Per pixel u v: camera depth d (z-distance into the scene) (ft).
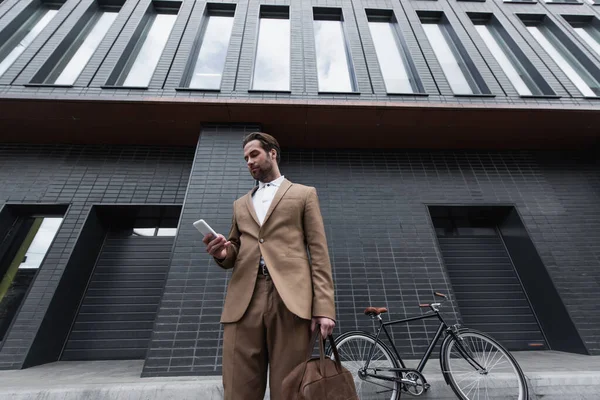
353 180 13.03
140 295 10.90
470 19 17.92
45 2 16.30
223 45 15.34
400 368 6.46
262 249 3.77
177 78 13.06
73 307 10.23
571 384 6.46
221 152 11.60
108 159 12.80
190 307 8.45
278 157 4.91
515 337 10.72
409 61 15.43
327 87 14.28
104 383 6.41
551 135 13.20
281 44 15.64
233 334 3.53
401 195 12.64
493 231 13.10
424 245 11.36
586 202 12.50
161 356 7.68
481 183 13.05
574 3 18.48
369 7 17.42
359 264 10.89
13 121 11.63
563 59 16.24
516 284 11.79
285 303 3.23
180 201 12.01
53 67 13.56
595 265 10.96
